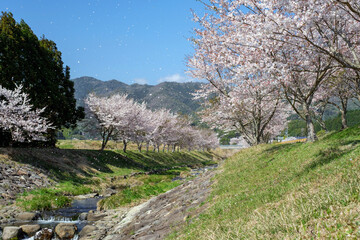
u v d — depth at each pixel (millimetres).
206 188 15133
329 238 4164
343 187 5777
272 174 11898
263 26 11172
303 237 4512
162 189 24078
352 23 12977
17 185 20344
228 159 26703
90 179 29172
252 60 14891
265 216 6109
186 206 12359
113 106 45094
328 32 13453
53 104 35469
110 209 17750
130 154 51750
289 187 8367
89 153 39250
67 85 41656
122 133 48781
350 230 4137
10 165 22969
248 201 8742
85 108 45062
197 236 7180
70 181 26234
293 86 16125
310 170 9312
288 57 14539
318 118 31344
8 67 29938
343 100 26359
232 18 13797
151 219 12852
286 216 5527
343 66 10461
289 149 16766
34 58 33844
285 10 12070
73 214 16422
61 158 31359
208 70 22156
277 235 4969
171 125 67812
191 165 62844
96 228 13305
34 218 14773
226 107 24297
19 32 32812
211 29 19250
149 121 56625
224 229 6727
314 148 13859
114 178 33219
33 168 24844
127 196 20406
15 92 29703
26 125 28172
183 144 87125
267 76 14289
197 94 25750
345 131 15508
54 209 17422
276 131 49500
